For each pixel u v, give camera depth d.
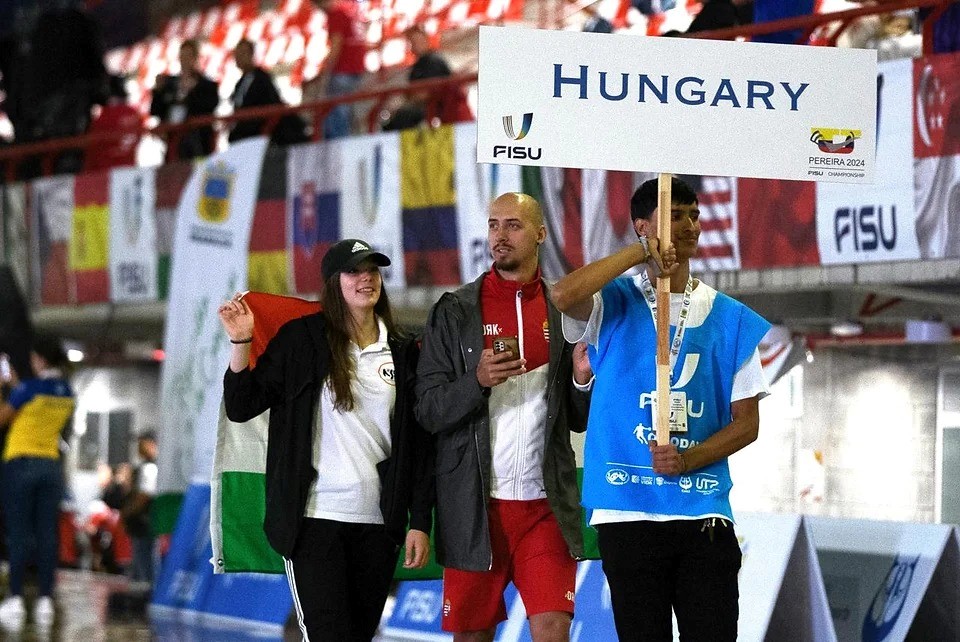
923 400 20.19
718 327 9.16
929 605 14.22
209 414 22.03
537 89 9.16
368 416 10.37
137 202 25.97
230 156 22.52
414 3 28.55
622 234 18.78
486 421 10.11
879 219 16.50
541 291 10.38
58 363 22.28
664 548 8.91
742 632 14.41
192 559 21.89
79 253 26.95
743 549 14.94
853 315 20.86
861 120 9.38
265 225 23.64
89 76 30.22
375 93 23.02
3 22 31.44
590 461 9.12
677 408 9.02
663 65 9.23
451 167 20.98
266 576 20.55
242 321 10.12
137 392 38.47
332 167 22.72
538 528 10.23
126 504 27.89
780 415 21.56
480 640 10.58
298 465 10.21
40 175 29.44
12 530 21.47
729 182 17.86
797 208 17.22
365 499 10.26
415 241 21.50
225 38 33.12
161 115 28.47
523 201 10.33
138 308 26.97
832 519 15.23
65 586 26.55
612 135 9.19
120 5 34.47
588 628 15.78
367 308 10.40
